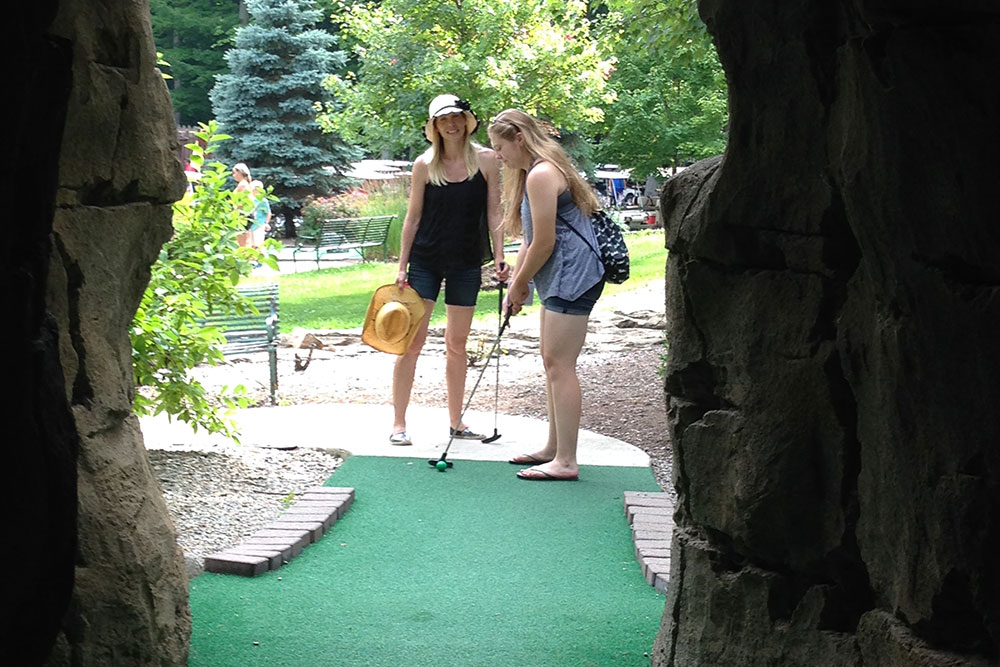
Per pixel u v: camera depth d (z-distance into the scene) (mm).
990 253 2293
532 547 5473
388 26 18375
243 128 29750
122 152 3533
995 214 2270
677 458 3363
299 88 29609
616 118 23812
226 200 6746
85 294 3412
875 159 2471
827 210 2750
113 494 3465
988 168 2271
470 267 7410
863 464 2758
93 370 3451
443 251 7312
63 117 2539
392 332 7352
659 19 9570
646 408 9133
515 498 6312
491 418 8508
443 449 7426
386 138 18828
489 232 7402
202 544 5320
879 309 2613
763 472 2984
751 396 3029
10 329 2363
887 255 2498
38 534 2533
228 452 7133
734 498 3092
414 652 4141
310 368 11367
